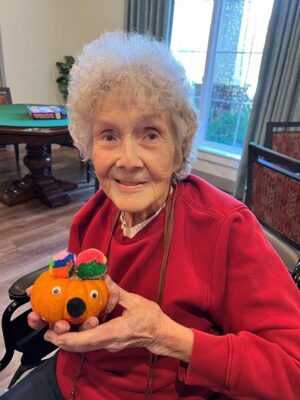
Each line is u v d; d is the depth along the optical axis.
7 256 2.02
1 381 1.23
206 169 3.68
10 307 0.80
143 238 0.61
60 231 2.36
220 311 0.58
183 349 0.50
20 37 4.00
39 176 2.80
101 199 0.75
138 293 0.62
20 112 2.86
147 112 0.52
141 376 0.62
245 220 0.57
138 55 0.54
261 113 2.84
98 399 0.64
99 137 0.56
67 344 0.45
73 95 0.58
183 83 0.55
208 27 3.31
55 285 0.45
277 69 2.65
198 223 0.58
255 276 0.53
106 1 4.05
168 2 3.32
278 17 2.55
